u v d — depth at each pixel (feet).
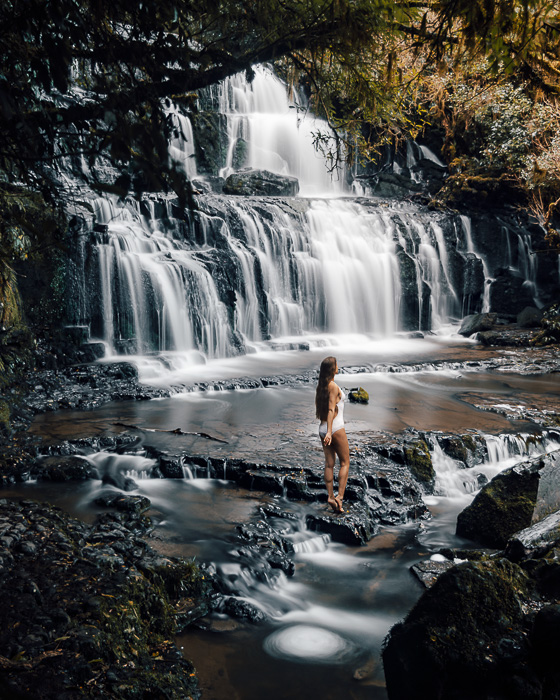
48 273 44.86
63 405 37.76
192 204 8.20
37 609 16.11
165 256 53.52
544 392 43.62
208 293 54.29
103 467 28.86
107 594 17.16
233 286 56.85
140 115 8.79
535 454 33.76
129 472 28.55
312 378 46.62
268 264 61.21
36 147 8.82
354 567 22.84
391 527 26.25
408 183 85.87
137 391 41.09
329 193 86.07
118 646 15.58
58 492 26.48
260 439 32.14
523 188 74.23
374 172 90.68
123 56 9.06
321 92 17.38
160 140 8.09
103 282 48.37
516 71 14.64
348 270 67.62
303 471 27.84
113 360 47.16
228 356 55.42
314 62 15.35
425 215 76.84
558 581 16.72
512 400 41.04
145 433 32.83
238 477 28.22
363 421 35.70
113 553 20.03
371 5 12.78
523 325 69.56
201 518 24.53
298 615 19.80
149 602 18.22
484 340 65.16
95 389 41.09
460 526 25.53
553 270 75.15
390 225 72.59
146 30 9.57
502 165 77.77
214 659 17.30
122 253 49.98
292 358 55.16
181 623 18.67
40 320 44.62
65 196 12.09
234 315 56.44
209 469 28.73
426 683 14.88
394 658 15.69
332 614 19.88
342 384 45.73
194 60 9.87
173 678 15.46
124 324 49.70
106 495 26.02
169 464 28.81
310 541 23.98
